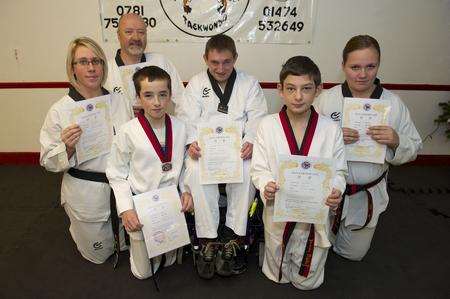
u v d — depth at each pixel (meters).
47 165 1.76
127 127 1.71
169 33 3.04
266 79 3.19
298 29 3.02
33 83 3.23
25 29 3.05
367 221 1.85
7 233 2.31
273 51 3.10
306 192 1.53
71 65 1.69
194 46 3.08
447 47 3.13
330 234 1.96
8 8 2.98
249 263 2.01
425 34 3.07
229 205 1.93
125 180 1.75
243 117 2.07
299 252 1.69
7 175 3.24
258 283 1.84
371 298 1.75
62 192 1.88
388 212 2.61
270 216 1.67
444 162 3.49
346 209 1.86
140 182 1.74
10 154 3.48
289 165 1.50
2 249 2.13
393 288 1.82
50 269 1.95
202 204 1.84
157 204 1.69
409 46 3.12
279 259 1.74
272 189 1.52
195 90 2.07
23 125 3.40
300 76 1.47
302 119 1.62
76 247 2.16
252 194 1.88
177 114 2.24
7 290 1.78
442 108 3.32
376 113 1.66
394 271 1.95
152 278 1.88
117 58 2.25
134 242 1.73
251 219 1.96
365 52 1.59
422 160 3.49
